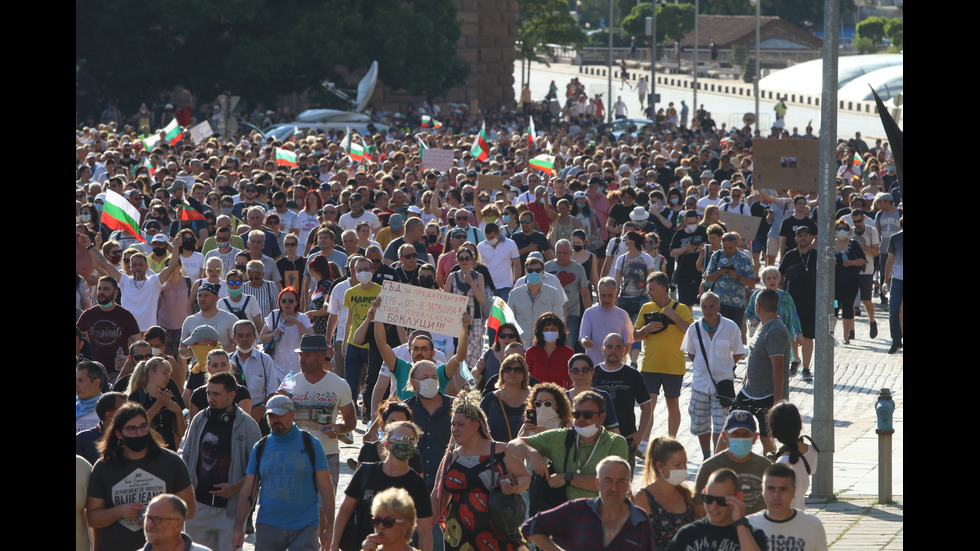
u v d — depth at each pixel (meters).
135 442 27.66
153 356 38.44
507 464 29.23
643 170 104.31
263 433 38.53
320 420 35.97
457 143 134.88
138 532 27.97
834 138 41.94
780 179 69.56
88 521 27.80
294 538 30.56
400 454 28.12
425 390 33.56
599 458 29.02
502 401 34.03
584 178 96.31
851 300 70.56
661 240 78.25
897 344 68.50
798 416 29.83
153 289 52.34
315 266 54.47
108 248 55.97
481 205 77.19
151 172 100.38
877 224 76.81
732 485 23.70
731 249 56.56
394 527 23.17
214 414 32.03
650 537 24.58
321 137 146.50
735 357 43.25
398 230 62.12
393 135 182.25
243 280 50.44
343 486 42.31
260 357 40.56
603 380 38.06
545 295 51.16
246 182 79.94
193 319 47.59
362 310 49.56
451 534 29.70
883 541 35.31
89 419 33.94
